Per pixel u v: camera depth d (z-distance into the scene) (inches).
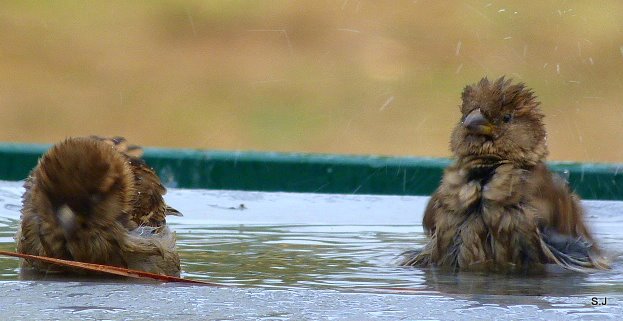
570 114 1091.9
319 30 1336.1
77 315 253.3
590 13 1266.0
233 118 1168.8
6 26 1330.0
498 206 386.3
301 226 470.3
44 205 342.6
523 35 1243.2
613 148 1053.8
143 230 361.1
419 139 1091.9
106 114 1167.6
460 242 389.1
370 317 252.2
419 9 1332.4
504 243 386.6
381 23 1321.4
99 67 1264.8
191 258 384.5
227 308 262.1
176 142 1132.5
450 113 1136.2
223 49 1302.9
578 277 362.0
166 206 425.1
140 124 1152.2
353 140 1111.0
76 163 343.3
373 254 401.4
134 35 1325.0
